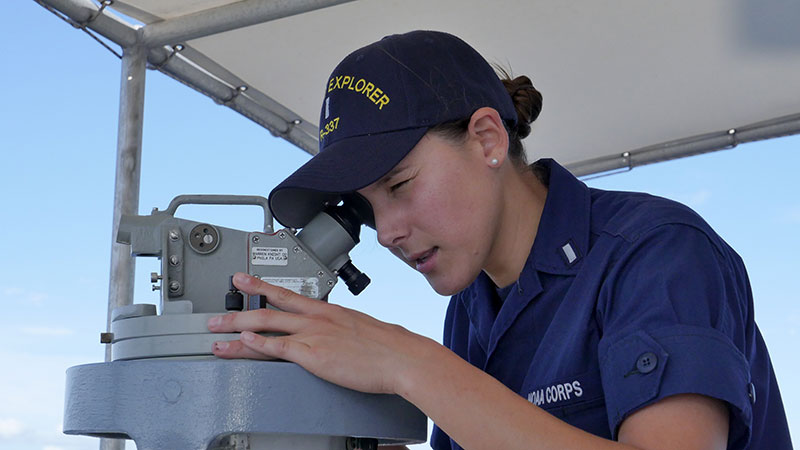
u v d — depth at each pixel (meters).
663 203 1.25
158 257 1.27
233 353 1.05
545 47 3.80
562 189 1.36
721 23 3.56
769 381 1.32
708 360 1.02
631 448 0.98
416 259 1.26
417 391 1.02
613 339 1.10
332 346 1.04
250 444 1.06
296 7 3.19
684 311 1.07
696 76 3.99
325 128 1.23
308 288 1.28
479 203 1.23
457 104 1.21
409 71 1.20
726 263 1.18
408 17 3.53
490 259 1.39
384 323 1.10
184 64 3.62
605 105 4.25
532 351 1.36
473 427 1.00
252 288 1.12
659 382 1.02
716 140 4.48
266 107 4.08
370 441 1.16
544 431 0.99
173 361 1.04
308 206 1.31
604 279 1.21
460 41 1.29
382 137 1.17
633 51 3.80
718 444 1.00
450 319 1.67
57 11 3.12
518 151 1.41
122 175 3.27
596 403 1.22
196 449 1.01
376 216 1.24
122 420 1.05
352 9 3.43
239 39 3.55
